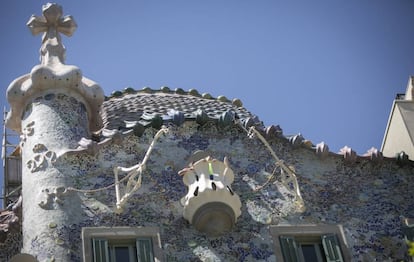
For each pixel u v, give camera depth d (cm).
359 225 1820
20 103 1914
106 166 1805
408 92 2205
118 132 1844
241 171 1861
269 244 1745
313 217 1811
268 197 1825
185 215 1747
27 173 1789
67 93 1912
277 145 1920
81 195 1748
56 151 1802
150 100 2188
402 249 1798
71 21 2059
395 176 1931
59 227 1688
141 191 1783
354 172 1917
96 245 1675
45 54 1995
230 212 1741
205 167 1788
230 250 1722
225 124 1919
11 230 1853
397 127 2128
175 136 1889
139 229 1719
